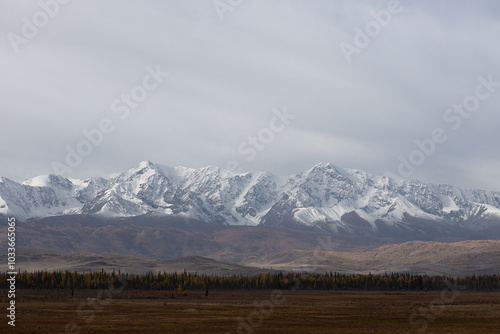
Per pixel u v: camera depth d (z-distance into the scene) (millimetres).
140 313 120125
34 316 110188
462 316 113562
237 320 105125
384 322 102062
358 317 111875
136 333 85000
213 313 121125
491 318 109188
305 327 93750
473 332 86188
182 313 120625
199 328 91562
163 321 102500
